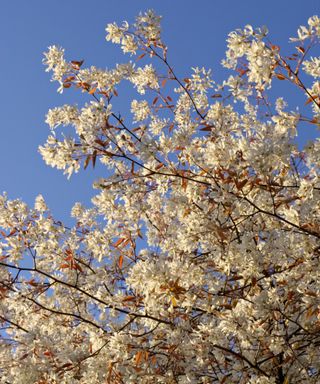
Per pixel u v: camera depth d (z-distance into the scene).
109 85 5.01
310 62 4.40
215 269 4.76
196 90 5.85
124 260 5.77
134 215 5.49
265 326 4.57
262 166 3.85
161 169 4.78
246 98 5.88
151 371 4.64
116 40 5.30
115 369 4.53
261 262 4.30
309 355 4.83
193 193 4.55
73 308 6.20
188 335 4.53
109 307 5.16
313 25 4.17
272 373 4.96
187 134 4.64
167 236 6.28
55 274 6.04
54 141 4.35
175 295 3.95
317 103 4.36
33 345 5.04
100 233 5.57
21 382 4.84
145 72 5.71
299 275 4.39
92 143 4.40
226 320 4.32
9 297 5.12
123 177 4.65
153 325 4.80
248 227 4.83
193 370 4.96
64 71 4.89
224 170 4.23
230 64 5.40
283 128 4.32
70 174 4.39
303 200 4.10
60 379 4.84
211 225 4.38
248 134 5.90
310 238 4.24
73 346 5.95
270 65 4.20
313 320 4.62
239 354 4.49
